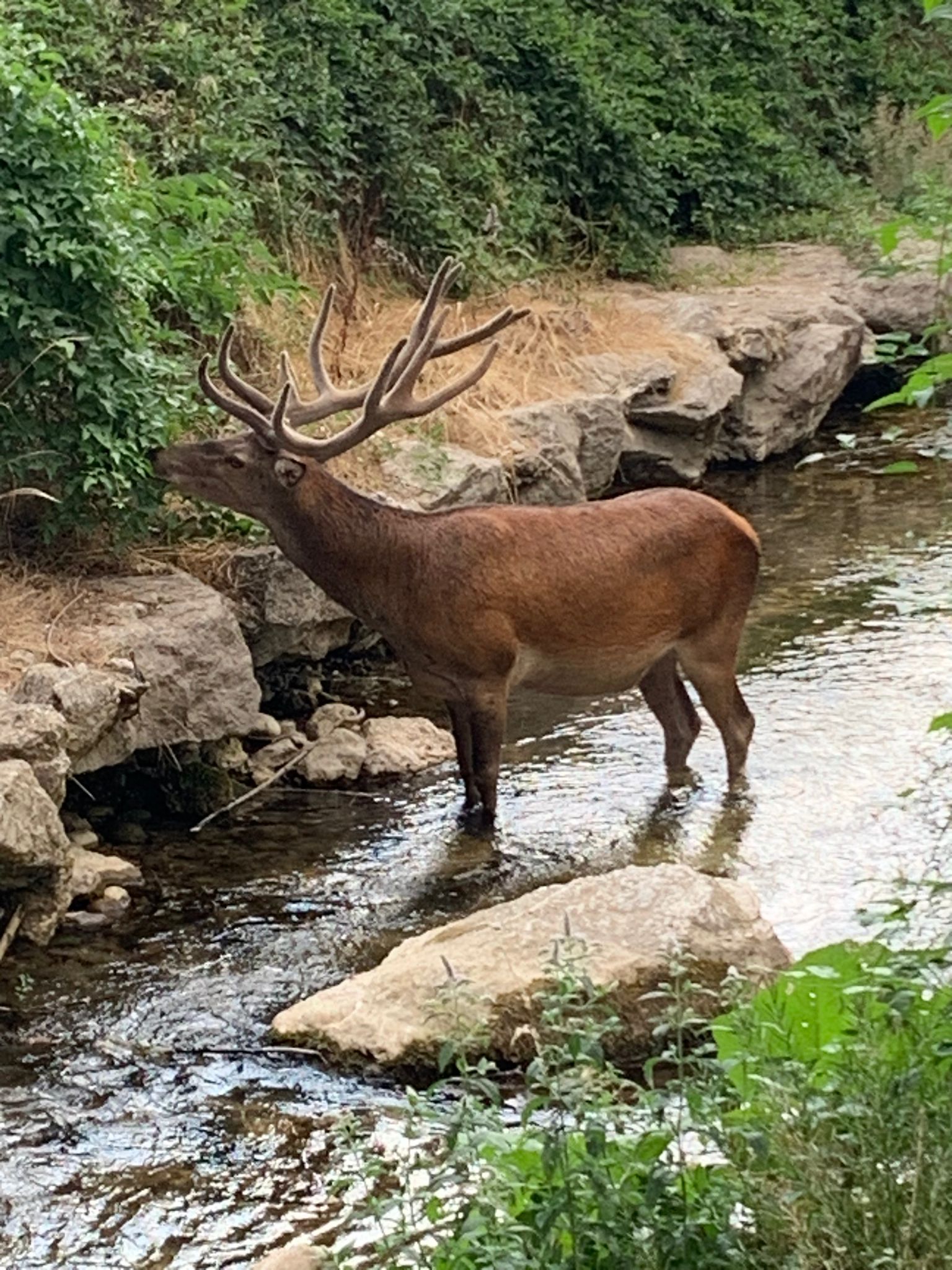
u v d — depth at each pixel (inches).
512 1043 241.9
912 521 515.8
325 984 278.8
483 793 335.3
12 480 361.7
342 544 331.3
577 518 338.6
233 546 389.1
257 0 569.0
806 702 385.4
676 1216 165.0
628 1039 251.6
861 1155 163.2
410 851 326.3
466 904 305.9
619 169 650.2
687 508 345.4
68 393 356.8
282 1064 255.9
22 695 311.0
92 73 486.3
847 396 652.7
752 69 781.9
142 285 364.5
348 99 572.7
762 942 262.8
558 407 497.0
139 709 331.0
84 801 337.1
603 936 259.8
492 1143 175.6
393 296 547.2
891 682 394.9
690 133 713.6
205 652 342.0
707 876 275.1
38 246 347.6
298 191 530.9
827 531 509.0
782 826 331.6
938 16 161.3
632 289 619.5
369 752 362.6
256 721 349.1
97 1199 224.4
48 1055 258.5
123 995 275.1
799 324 601.3
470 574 329.4
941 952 175.0
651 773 359.6
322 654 398.3
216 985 278.4
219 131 502.6
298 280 495.2
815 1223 159.9
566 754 370.6
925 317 639.8
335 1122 240.1
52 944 290.2
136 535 364.8
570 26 690.8
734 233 699.4
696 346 563.2
